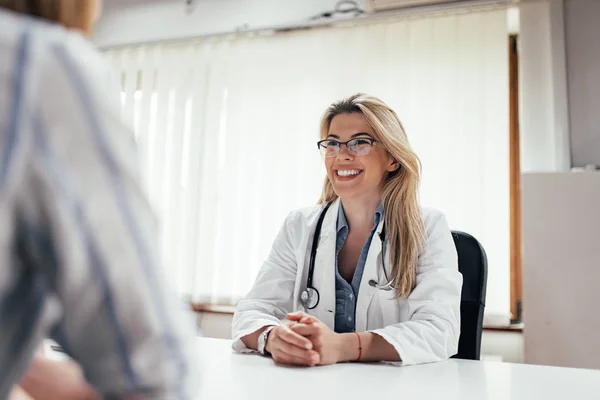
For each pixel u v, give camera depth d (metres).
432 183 2.59
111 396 0.34
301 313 1.06
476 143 2.55
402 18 2.75
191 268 2.97
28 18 0.38
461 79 2.62
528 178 2.13
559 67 2.47
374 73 2.77
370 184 1.39
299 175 2.84
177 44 3.24
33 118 0.32
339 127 1.42
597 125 2.42
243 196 2.94
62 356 0.88
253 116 2.99
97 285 0.33
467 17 2.65
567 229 2.05
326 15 2.90
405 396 0.73
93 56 0.38
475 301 1.34
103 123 0.35
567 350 1.98
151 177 3.16
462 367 0.98
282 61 2.98
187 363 0.35
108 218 0.33
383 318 1.32
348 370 0.92
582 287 2.00
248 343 1.11
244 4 3.14
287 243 1.53
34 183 0.32
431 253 1.32
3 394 0.36
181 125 3.15
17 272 0.33
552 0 2.51
